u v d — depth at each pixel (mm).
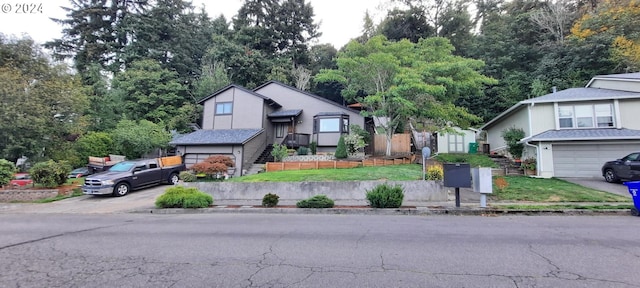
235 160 21484
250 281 3797
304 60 42062
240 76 34781
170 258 4820
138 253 5133
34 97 18500
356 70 19188
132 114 29016
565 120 17297
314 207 10188
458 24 37875
